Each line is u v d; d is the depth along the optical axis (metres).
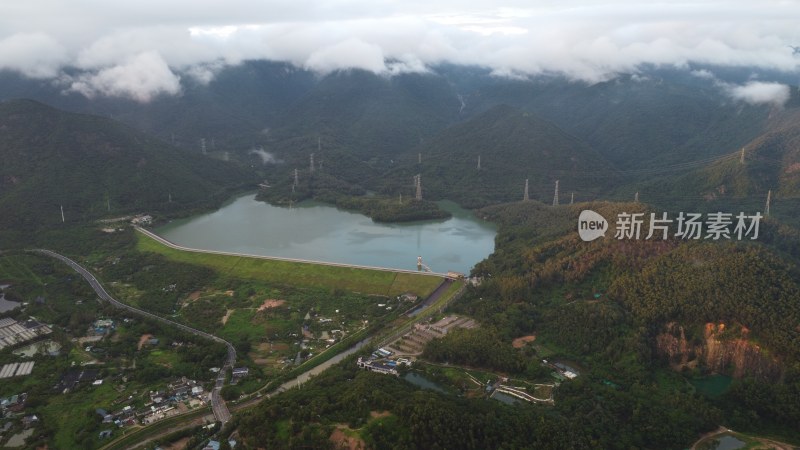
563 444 159.25
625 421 180.75
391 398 168.50
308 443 154.00
